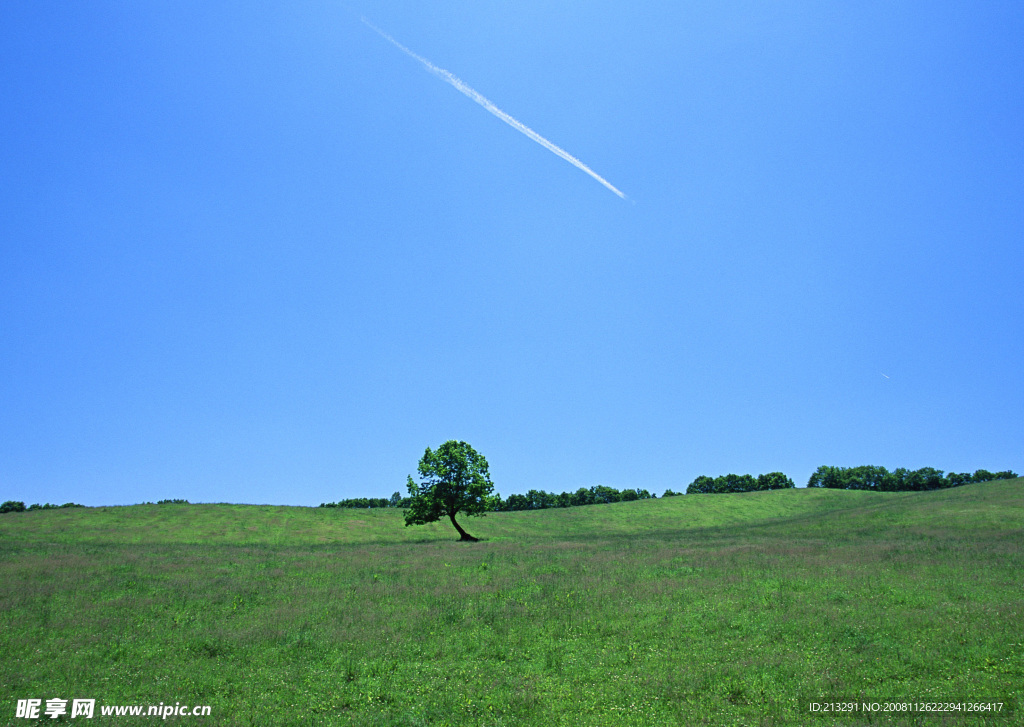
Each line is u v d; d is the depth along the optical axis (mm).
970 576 23188
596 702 12844
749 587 22797
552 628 18812
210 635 18938
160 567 34375
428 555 41031
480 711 12742
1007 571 24141
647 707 12391
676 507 113375
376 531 86875
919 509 64500
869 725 10703
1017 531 42562
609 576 27375
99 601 23938
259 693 14148
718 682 13352
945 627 15891
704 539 49219
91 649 17531
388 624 20047
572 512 109938
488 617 20469
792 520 76000
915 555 30109
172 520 85438
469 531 89875
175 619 21281
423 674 15297
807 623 17188
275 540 78500
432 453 66562
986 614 16906
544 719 12148
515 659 16406
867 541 40406
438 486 65062
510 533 89375
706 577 25953
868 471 161000
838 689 12383
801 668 13758
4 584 27141
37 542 53344
